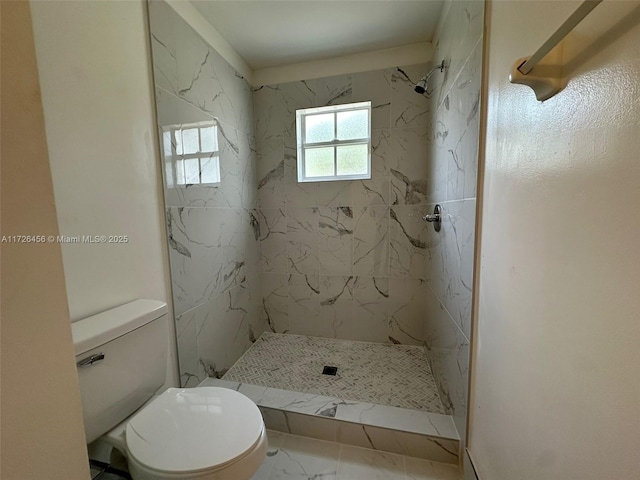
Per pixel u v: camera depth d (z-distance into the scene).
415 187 1.86
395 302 2.00
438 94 1.51
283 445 1.25
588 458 0.45
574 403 0.48
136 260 1.11
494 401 0.81
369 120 1.95
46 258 0.36
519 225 0.67
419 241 1.90
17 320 0.33
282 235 2.13
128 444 0.76
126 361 0.89
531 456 0.62
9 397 0.32
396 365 1.76
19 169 0.33
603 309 0.42
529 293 0.63
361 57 1.84
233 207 1.79
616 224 0.40
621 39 0.38
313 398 1.38
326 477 1.10
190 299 1.40
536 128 0.60
